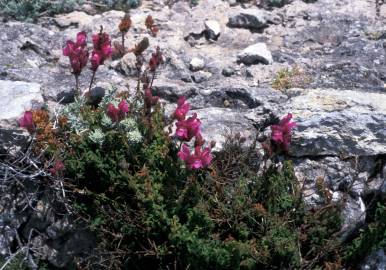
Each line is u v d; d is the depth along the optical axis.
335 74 1.65
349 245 1.42
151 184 1.39
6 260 1.48
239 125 1.51
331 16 1.87
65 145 1.46
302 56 1.74
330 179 1.45
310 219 1.38
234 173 1.44
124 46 1.74
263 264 1.36
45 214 1.49
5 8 1.88
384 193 1.45
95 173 1.45
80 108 1.48
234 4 1.95
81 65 1.47
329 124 1.45
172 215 1.37
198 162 1.34
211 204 1.40
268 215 1.36
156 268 1.41
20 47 1.74
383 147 1.45
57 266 1.49
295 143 1.45
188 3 1.95
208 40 1.82
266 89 1.59
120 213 1.39
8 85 1.57
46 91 1.58
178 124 1.33
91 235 1.47
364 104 1.49
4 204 1.50
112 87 1.50
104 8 1.94
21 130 1.47
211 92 1.60
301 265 1.34
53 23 1.87
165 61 1.70
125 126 1.42
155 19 1.84
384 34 1.79
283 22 1.87
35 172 1.45
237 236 1.38
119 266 1.42
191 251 1.32
